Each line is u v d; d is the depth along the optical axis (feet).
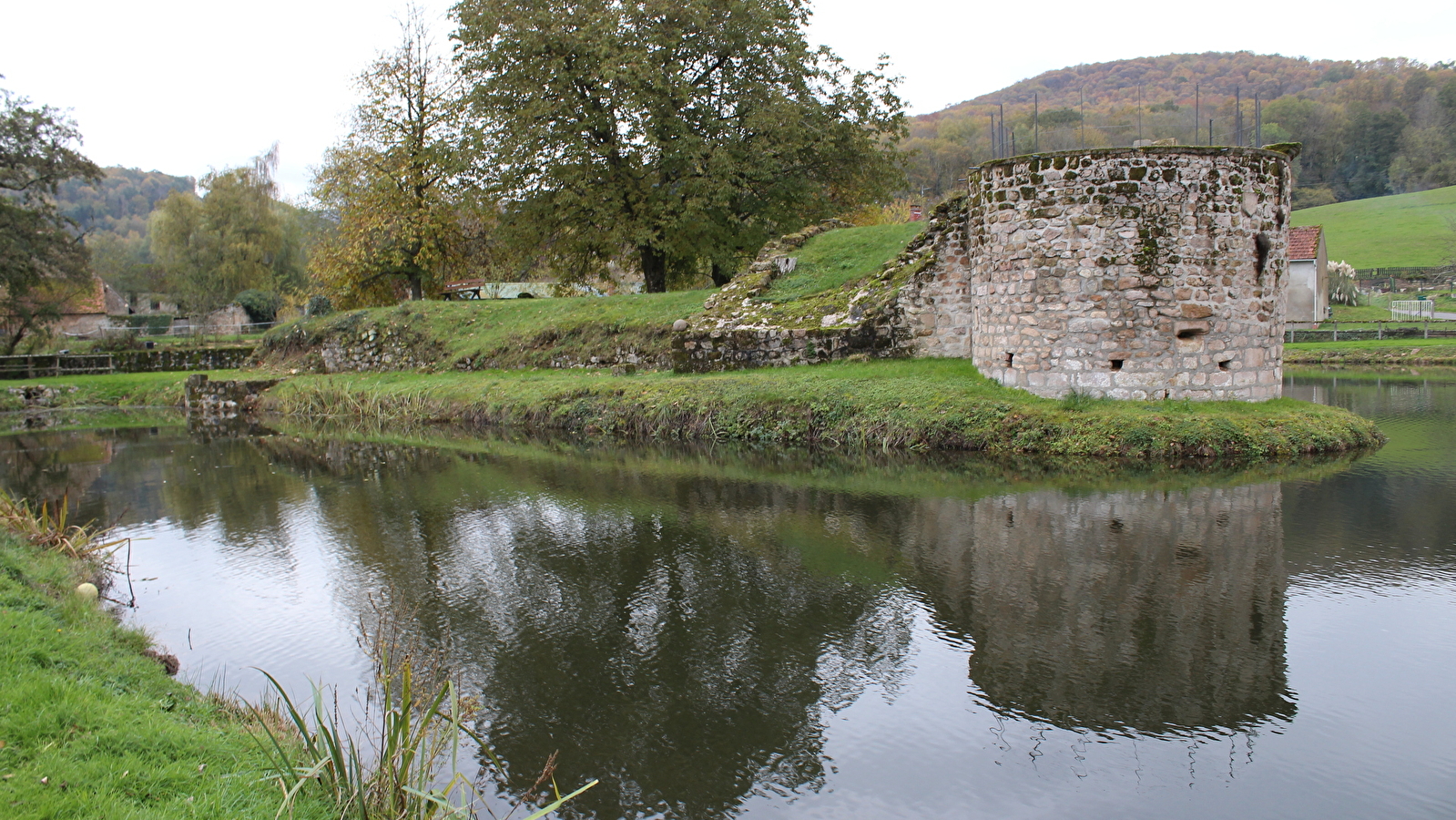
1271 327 44.19
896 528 32.22
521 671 21.75
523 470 47.01
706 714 19.48
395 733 14.01
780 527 33.24
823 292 62.85
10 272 102.22
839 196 95.25
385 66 98.37
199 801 13.14
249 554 33.09
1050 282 44.21
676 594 26.71
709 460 47.19
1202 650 21.22
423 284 109.50
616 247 85.46
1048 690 19.85
